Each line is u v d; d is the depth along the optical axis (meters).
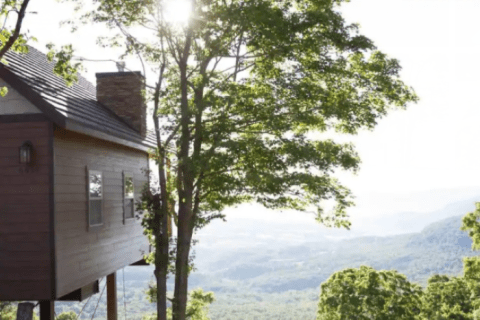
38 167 11.76
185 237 14.96
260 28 12.97
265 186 13.80
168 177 16.69
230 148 12.95
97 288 16.12
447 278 35.44
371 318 28.06
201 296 23.95
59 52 13.83
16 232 11.76
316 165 13.60
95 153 14.70
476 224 32.72
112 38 14.68
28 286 11.70
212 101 13.32
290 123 14.03
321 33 14.14
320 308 29.78
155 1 14.14
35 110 11.80
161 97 15.62
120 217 16.86
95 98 19.45
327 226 15.36
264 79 15.11
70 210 12.74
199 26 13.84
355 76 14.89
